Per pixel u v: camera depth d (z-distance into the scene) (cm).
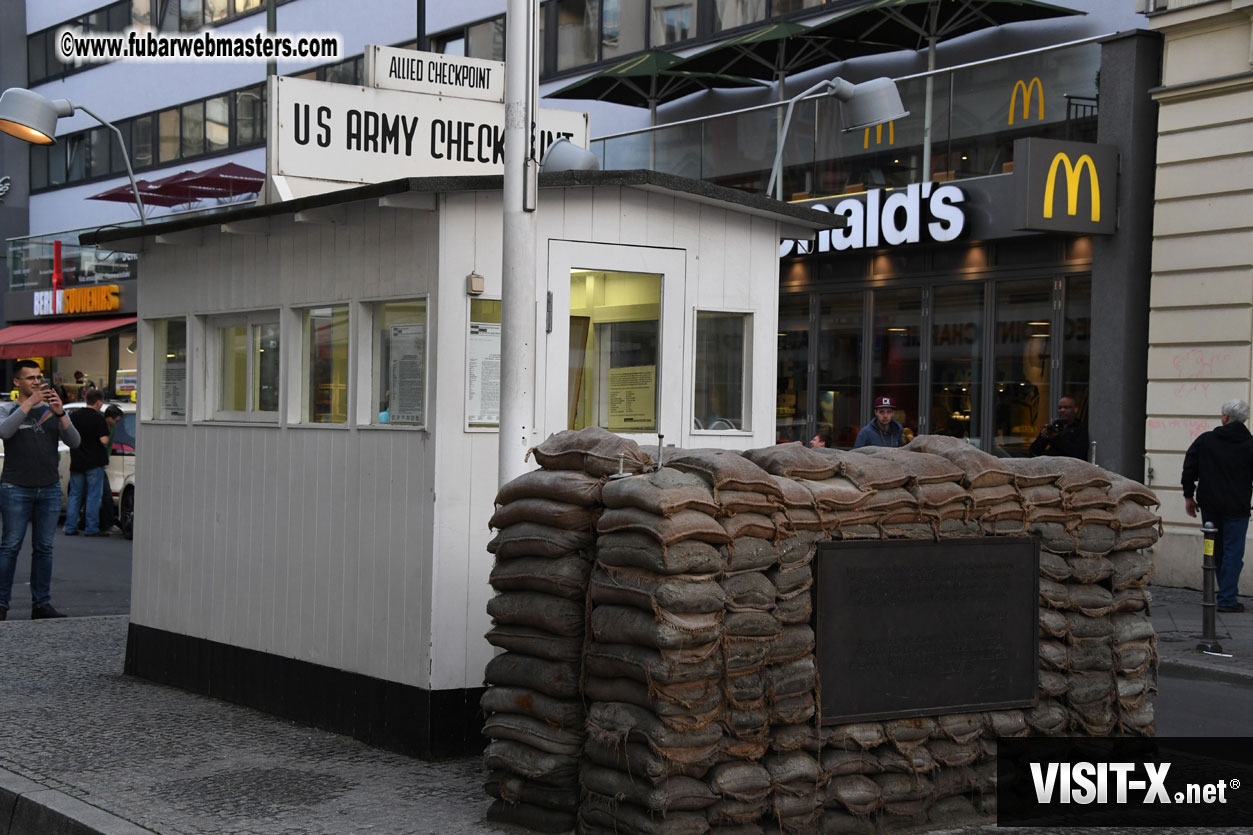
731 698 525
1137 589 658
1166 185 1494
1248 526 1395
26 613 1268
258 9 3288
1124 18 1678
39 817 605
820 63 2067
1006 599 610
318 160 935
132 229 923
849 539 568
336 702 756
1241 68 1429
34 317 3697
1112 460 1536
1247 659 1043
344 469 758
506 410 670
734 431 812
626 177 738
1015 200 1495
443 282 696
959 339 1736
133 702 848
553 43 2569
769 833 541
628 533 525
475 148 998
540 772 554
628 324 771
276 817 587
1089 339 1584
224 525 861
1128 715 647
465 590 698
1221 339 1440
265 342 850
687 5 2277
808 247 1847
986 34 1853
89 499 2039
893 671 578
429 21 2794
